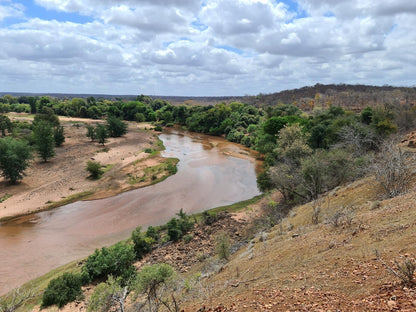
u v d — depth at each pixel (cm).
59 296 2175
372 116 5394
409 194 1631
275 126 6894
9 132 9444
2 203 4647
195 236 3328
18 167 5388
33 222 4062
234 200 4797
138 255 2936
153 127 13962
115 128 10444
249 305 905
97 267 2522
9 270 2881
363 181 2534
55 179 5831
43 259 3097
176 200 4838
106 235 3656
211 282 1499
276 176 3700
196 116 13412
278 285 1038
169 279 1212
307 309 750
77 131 10969
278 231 2225
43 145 6819
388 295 674
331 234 1422
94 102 18300
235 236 3155
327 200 2562
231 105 15138
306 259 1230
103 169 6544
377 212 1462
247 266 1541
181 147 9306
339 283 860
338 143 4272
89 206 4634
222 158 7681
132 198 4953
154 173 6225
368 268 884
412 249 880
